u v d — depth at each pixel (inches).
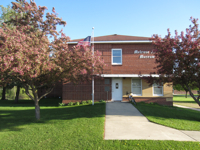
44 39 321.7
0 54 248.4
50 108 569.3
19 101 952.3
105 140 235.1
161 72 401.7
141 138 243.0
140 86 654.5
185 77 385.7
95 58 340.2
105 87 650.2
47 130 289.7
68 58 320.2
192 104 879.1
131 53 660.7
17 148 223.6
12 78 325.7
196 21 367.2
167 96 643.5
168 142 225.3
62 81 382.3
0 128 314.0
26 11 371.9
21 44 274.8
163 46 376.8
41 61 277.4
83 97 647.8
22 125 332.8
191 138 244.1
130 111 440.8
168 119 361.7
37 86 384.8
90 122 323.6
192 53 344.8
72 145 222.8
